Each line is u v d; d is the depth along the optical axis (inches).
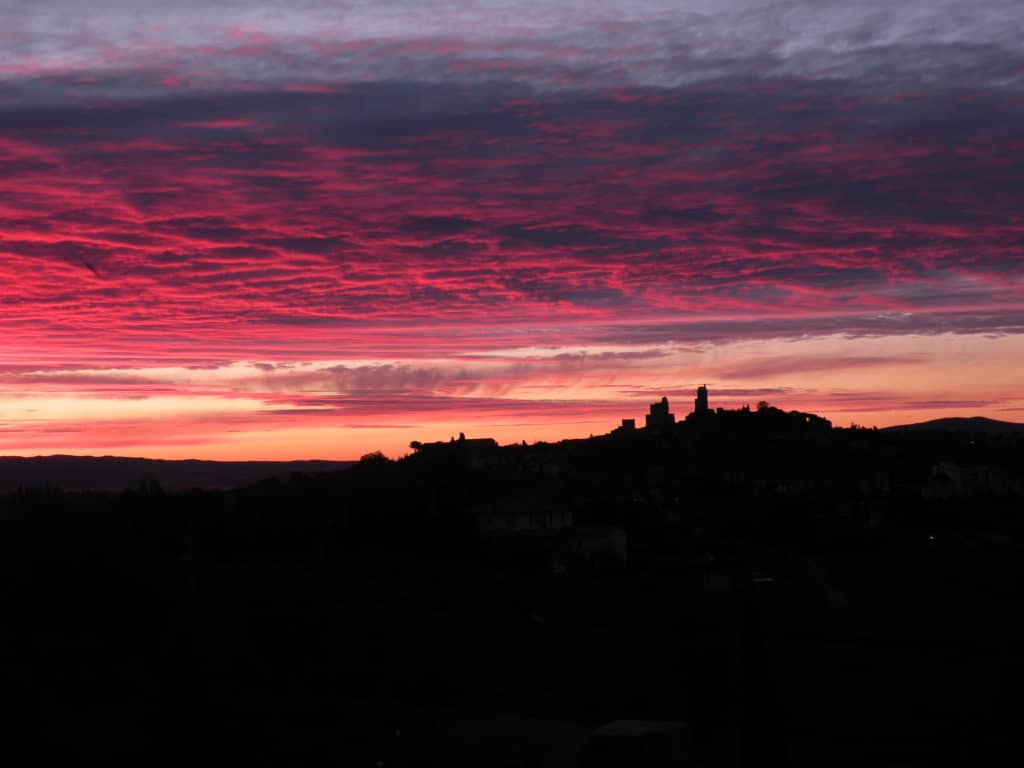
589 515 3777.1
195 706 1122.0
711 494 5226.4
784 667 1846.7
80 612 1457.9
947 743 1384.1
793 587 2598.4
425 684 1620.3
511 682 1669.5
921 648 2015.3
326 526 3154.5
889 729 1448.1
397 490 3412.9
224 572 2158.0
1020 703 1550.2
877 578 2962.6
